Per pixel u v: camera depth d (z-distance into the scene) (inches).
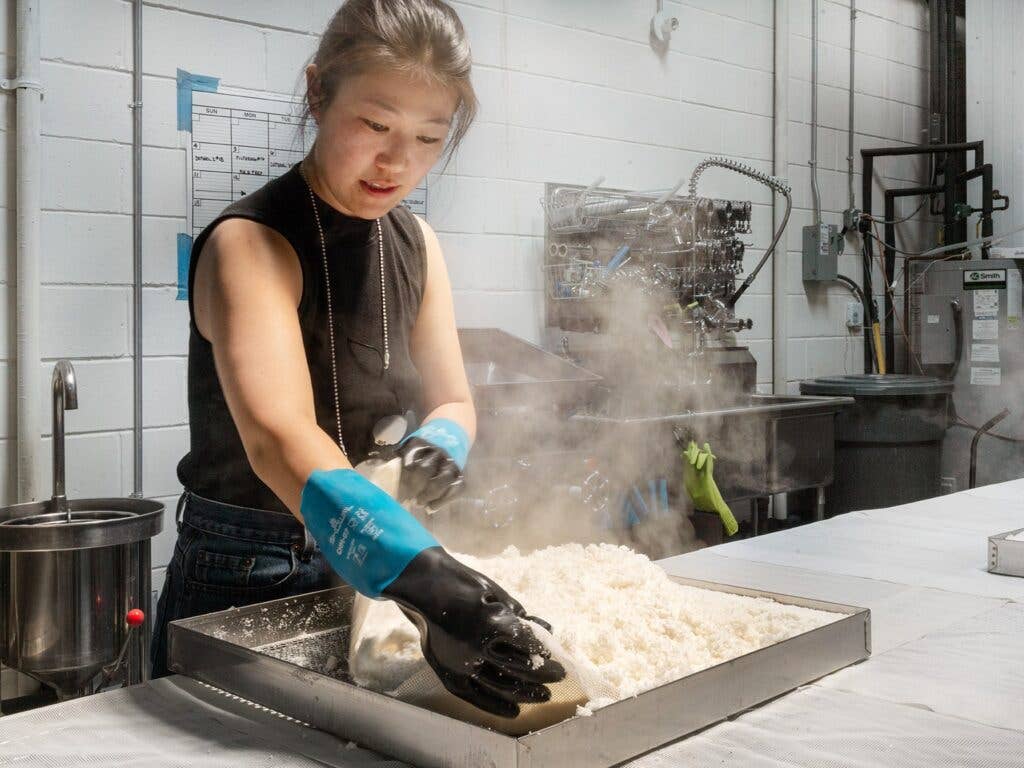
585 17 132.5
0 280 88.3
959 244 169.6
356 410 47.1
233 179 101.2
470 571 31.9
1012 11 178.9
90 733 33.9
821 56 169.6
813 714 35.8
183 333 99.3
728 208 136.9
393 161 39.9
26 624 71.5
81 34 90.7
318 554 49.4
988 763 31.4
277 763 31.4
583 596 43.4
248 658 37.0
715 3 150.0
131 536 74.0
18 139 87.4
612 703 31.1
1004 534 62.2
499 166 124.0
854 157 177.6
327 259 44.7
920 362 175.5
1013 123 180.9
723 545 68.6
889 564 62.1
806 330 169.8
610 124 136.6
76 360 92.1
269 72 103.0
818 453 133.1
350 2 39.6
